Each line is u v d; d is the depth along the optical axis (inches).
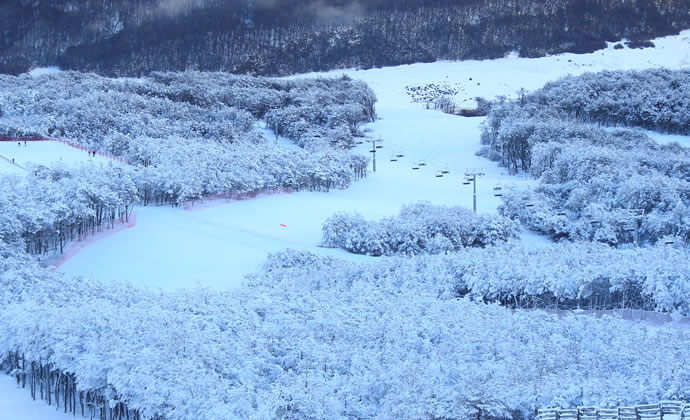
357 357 2326.5
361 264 3457.2
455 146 7234.3
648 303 3125.0
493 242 4128.9
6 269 3068.4
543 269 3193.9
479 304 2938.0
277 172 5290.4
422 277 3240.7
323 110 7691.9
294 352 2396.7
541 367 2249.0
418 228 4042.8
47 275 3080.7
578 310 3021.7
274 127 7568.9
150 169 4756.4
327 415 2038.6
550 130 6378.0
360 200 5236.2
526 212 4626.0
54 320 2519.7
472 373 2196.1
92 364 2295.8
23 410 2404.0
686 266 3164.4
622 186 4670.3
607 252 3501.5
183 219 4407.0
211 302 2832.2
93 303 2709.2
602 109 7603.4
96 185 4133.9
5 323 2586.1
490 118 7249.0
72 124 6151.6
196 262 3703.3
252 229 4340.6
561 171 5310.0
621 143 6318.9
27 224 3481.8
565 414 1966.0
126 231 4084.6
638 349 2412.6
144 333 2454.5
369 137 7603.4
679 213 4276.6
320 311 2679.6
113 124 6289.4
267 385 2239.2
